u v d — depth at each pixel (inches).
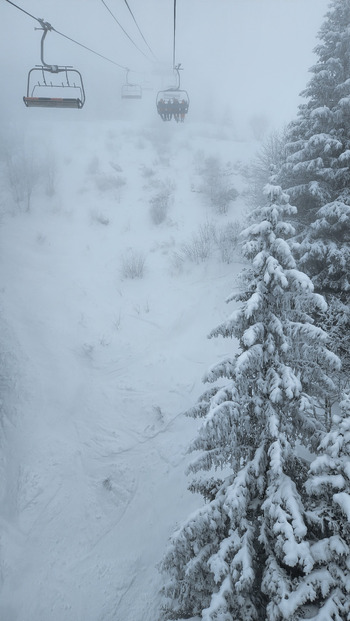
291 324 190.1
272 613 161.3
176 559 196.7
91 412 414.6
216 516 196.7
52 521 318.0
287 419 200.2
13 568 284.4
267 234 190.7
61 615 264.5
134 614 264.4
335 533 160.1
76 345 487.5
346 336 345.7
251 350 185.5
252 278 203.2
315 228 374.9
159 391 431.8
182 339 496.7
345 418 166.2
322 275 392.8
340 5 370.6
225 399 192.7
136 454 373.1
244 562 172.2
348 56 374.6
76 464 362.9
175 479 348.5
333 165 384.2
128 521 323.9
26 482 336.5
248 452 205.5
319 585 155.9
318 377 194.9
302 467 193.5
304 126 403.5
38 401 408.2
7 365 432.5
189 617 228.7
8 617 261.1
